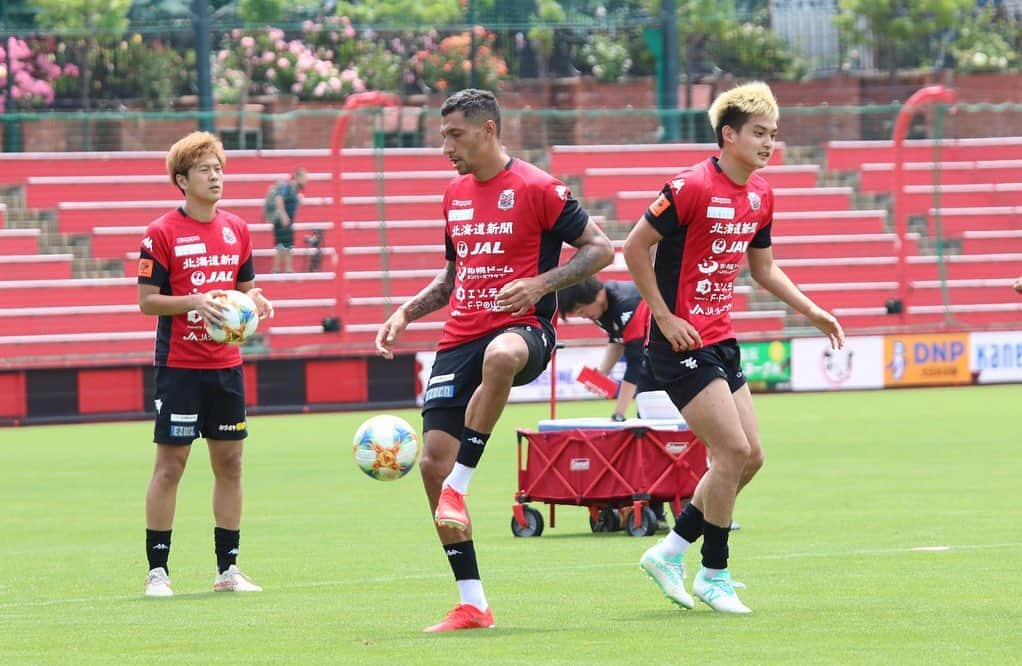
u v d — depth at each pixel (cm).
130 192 7638
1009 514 3181
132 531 3247
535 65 8300
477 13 8106
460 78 8181
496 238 1922
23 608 2202
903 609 2027
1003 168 8638
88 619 2078
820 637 1820
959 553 2605
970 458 4447
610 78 8375
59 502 3822
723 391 2027
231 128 7919
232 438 2355
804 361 7244
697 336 2016
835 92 8731
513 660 1695
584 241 1919
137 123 7788
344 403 6781
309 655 1761
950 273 8188
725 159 2052
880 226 8350
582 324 7225
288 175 7875
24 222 7456
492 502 3650
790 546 2747
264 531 3161
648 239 2027
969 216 8444
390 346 2103
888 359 7356
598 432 2980
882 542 2777
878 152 8588
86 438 5759
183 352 2327
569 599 2186
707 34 8569
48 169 7600
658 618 1994
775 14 8638
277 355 6681
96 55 7769
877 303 8069
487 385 1850
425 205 7869
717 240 2044
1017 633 1834
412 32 8138
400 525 3250
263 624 2009
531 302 1880
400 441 2123
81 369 6469
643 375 3191
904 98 8762
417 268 7662
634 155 8256
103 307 7231
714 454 2025
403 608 2142
